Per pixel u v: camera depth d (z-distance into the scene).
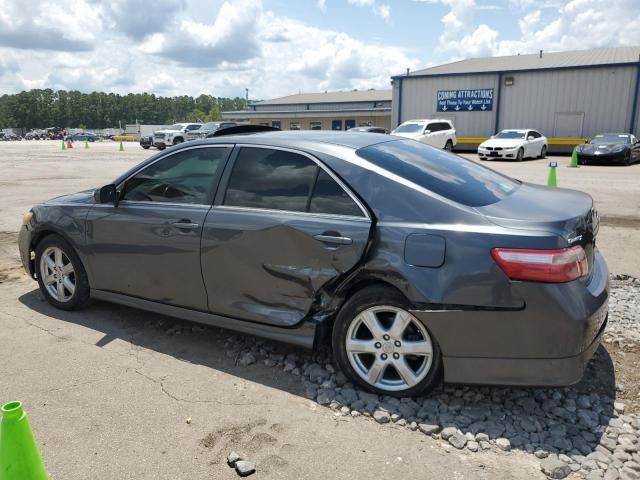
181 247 3.81
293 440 2.83
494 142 24.39
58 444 2.80
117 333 4.21
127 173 4.23
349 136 3.84
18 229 8.20
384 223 3.11
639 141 22.77
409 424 2.96
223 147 3.84
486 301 2.83
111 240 4.19
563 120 29.19
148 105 171.00
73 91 166.00
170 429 2.93
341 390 3.30
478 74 31.05
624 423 2.94
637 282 5.43
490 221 2.91
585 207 3.15
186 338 4.12
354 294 3.24
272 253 3.43
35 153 31.88
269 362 3.70
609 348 3.84
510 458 2.67
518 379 2.88
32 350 3.91
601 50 32.94
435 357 3.05
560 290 2.75
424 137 25.09
